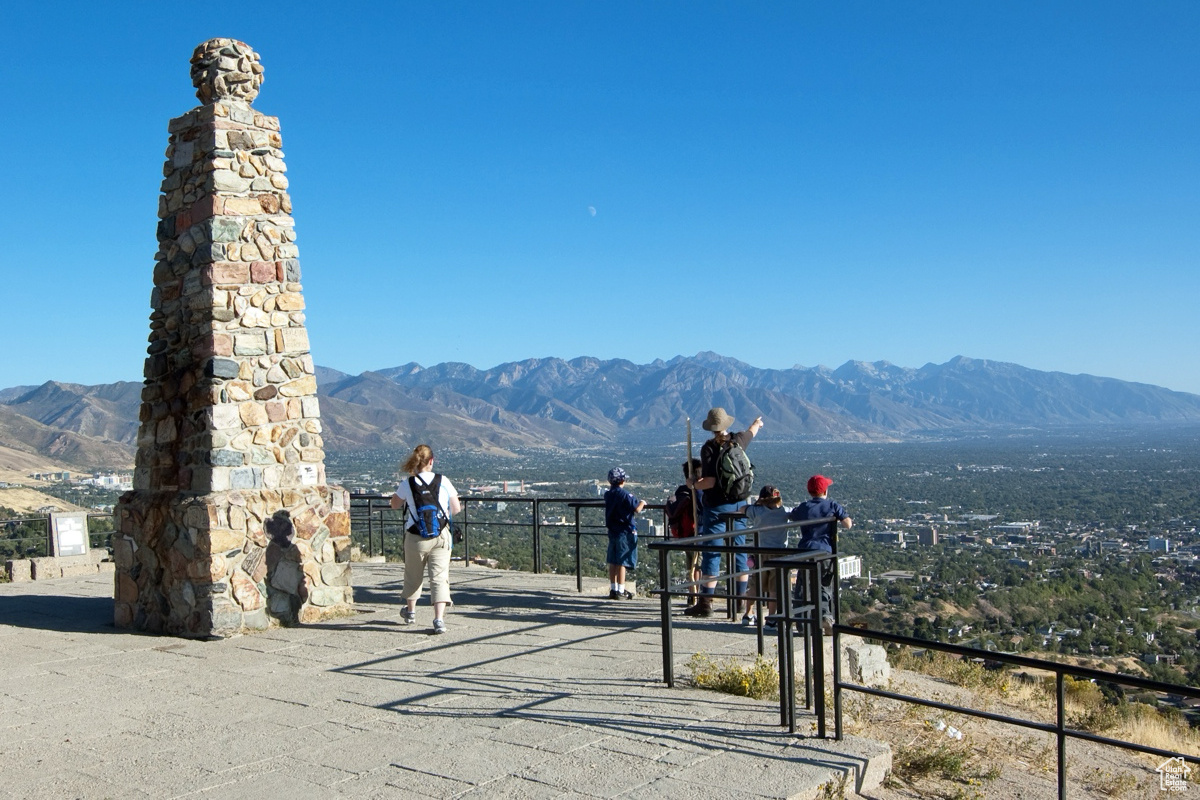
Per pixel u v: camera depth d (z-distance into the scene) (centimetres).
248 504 895
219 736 577
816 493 884
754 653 763
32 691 694
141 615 935
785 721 571
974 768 667
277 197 958
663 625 668
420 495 873
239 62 945
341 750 545
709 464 928
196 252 920
